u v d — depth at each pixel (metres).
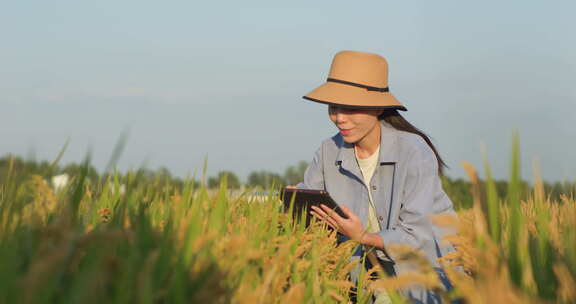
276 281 1.67
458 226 1.30
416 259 1.32
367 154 3.71
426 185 3.35
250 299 1.37
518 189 1.29
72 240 0.98
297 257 2.09
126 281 1.06
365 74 3.51
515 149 1.28
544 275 1.37
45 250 1.06
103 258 1.06
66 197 1.35
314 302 1.84
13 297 0.93
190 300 1.23
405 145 3.47
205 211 1.81
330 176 3.89
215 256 1.46
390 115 3.62
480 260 1.24
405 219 3.30
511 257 1.28
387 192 3.57
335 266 2.52
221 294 1.25
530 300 1.13
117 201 1.99
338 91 3.48
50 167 1.48
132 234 1.17
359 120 3.50
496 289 1.07
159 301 1.22
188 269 1.30
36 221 1.28
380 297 2.91
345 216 3.18
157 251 1.11
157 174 2.16
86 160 1.34
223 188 1.79
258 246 1.83
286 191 3.19
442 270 2.83
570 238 1.40
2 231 1.23
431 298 2.55
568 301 1.22
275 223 2.21
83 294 0.94
